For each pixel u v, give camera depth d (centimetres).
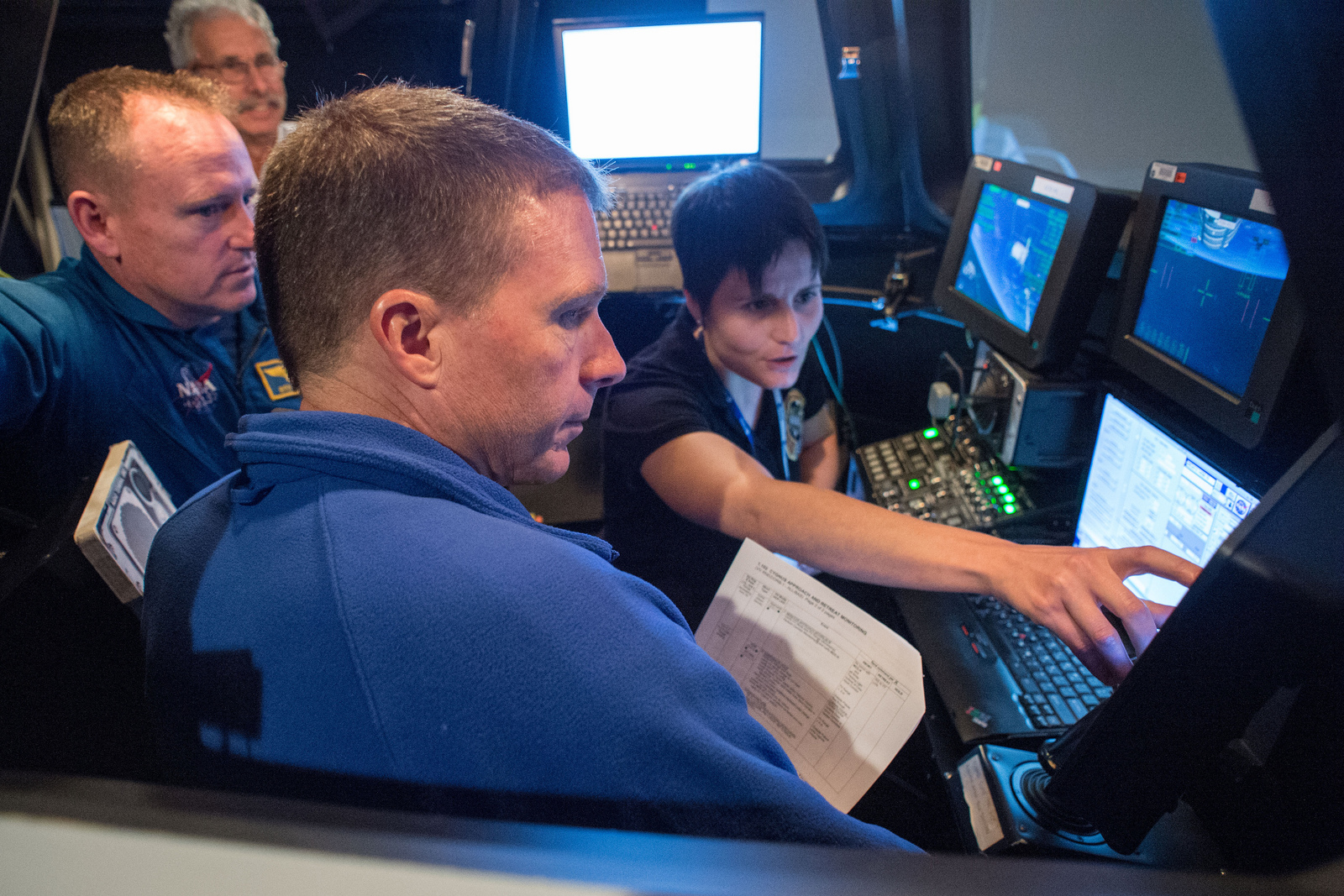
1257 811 69
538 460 64
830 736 77
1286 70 29
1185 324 108
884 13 190
